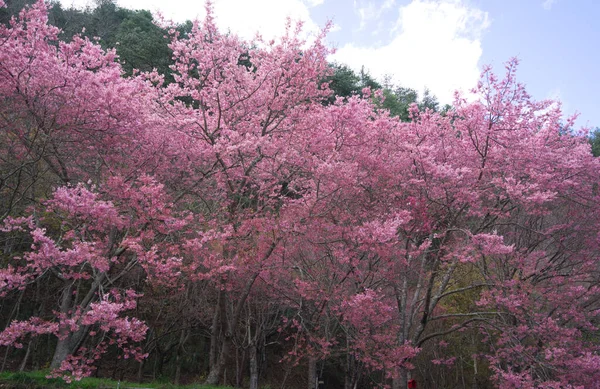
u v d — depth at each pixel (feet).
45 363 55.52
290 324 54.13
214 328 41.14
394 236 29.27
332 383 72.38
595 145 69.77
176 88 37.88
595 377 31.68
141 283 49.65
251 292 45.75
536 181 36.19
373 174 35.78
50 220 37.17
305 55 35.19
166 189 36.19
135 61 70.28
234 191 34.32
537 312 38.65
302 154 34.68
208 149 34.45
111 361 60.34
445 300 60.64
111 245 31.73
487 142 36.70
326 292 33.09
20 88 27.76
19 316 55.36
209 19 35.55
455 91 37.17
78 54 30.42
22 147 31.42
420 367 67.67
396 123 40.50
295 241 35.12
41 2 27.96
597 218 40.32
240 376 47.06
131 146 34.40
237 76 37.06
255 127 37.06
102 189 29.63
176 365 62.75
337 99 34.86
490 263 42.83
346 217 33.17
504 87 35.70
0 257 39.27
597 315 41.47
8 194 34.99
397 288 38.55
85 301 29.50
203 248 32.12
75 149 32.55
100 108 29.12
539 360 32.78
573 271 41.96
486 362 65.77
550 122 38.47
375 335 33.71
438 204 36.60
